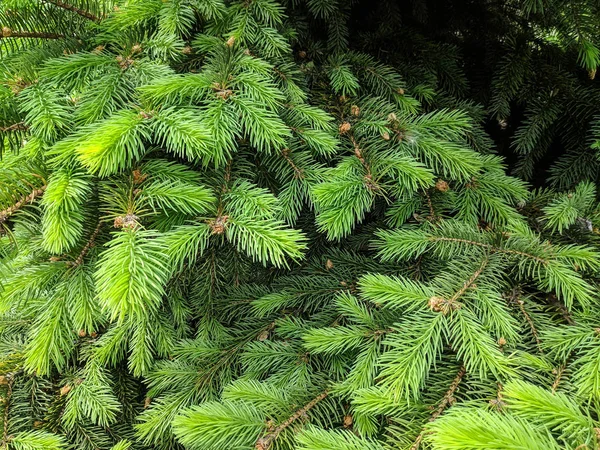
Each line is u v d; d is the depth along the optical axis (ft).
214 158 1.55
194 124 1.47
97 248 1.63
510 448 1.01
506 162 2.65
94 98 1.55
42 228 1.57
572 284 1.42
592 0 1.90
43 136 1.48
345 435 1.27
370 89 2.15
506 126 2.73
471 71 2.64
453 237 1.64
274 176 1.89
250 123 1.56
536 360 1.32
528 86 2.26
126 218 1.46
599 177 2.21
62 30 1.90
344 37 2.29
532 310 1.53
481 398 1.31
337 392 1.53
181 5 1.70
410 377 1.31
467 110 2.24
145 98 1.56
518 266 1.56
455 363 1.45
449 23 2.57
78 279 1.58
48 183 1.47
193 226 1.52
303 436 1.26
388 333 1.54
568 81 2.20
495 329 1.42
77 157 1.42
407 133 1.83
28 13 1.82
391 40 2.38
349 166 1.71
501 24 2.46
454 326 1.38
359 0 2.44
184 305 2.08
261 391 1.55
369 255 2.18
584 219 1.73
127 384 2.26
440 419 1.13
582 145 2.25
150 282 1.32
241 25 1.80
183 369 1.94
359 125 1.88
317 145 1.73
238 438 1.39
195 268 2.05
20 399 2.04
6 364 2.06
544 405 1.10
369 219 2.26
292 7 2.13
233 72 1.69
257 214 1.54
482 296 1.45
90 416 2.14
